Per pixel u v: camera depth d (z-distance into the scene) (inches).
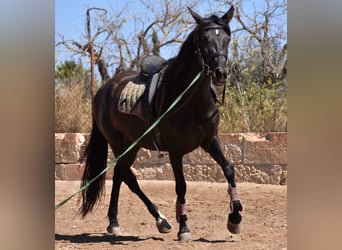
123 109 274.2
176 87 249.0
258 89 494.3
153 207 277.3
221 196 395.5
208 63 227.5
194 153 428.5
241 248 231.9
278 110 480.4
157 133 257.0
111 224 287.4
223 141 424.8
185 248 234.7
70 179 469.4
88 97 642.8
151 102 262.2
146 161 443.5
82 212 299.1
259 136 421.4
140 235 280.5
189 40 244.5
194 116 242.1
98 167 300.5
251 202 368.5
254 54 556.4
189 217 329.1
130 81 284.2
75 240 267.4
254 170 414.9
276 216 322.0
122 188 439.5
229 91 505.0
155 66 277.3
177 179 251.1
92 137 306.8
